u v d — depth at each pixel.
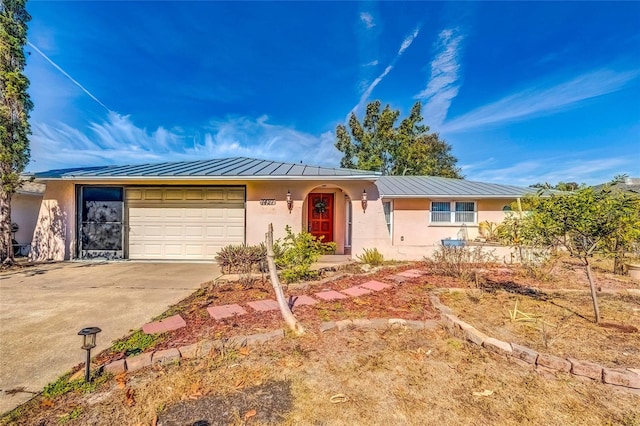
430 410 2.65
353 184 10.48
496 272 8.29
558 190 5.05
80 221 10.80
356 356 3.61
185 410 2.62
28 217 13.34
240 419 2.51
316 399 2.79
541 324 4.48
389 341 4.02
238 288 6.64
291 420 2.51
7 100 9.32
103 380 3.04
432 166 32.12
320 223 12.31
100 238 10.84
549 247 4.84
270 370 3.27
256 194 10.45
